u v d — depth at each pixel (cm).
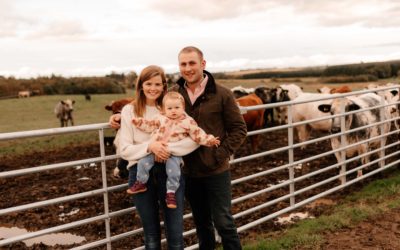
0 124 3016
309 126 1392
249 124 1361
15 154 1609
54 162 1382
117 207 803
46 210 805
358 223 619
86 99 5078
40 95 7025
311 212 721
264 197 812
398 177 889
